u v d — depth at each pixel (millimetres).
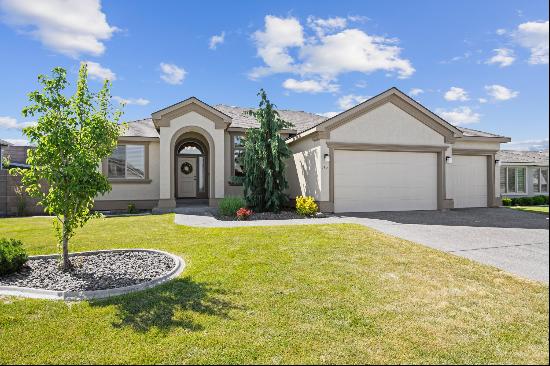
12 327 4172
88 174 6148
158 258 7320
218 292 5234
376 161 14883
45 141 5969
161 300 4953
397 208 15125
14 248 6398
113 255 7605
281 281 5691
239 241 8578
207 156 21125
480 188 17438
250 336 3936
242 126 18484
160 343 3789
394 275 6023
